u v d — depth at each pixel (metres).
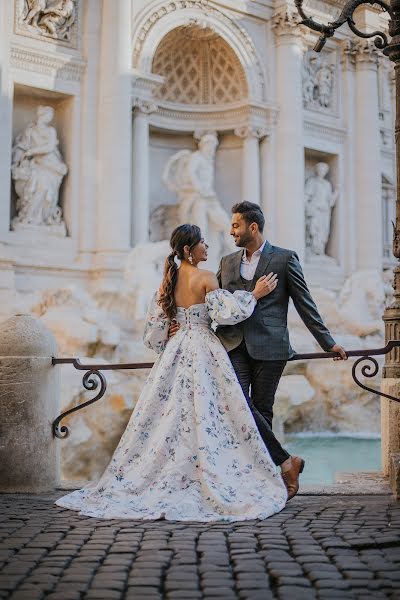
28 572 5.11
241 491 6.93
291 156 29.80
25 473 8.24
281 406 20.89
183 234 7.64
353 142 33.12
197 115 29.66
